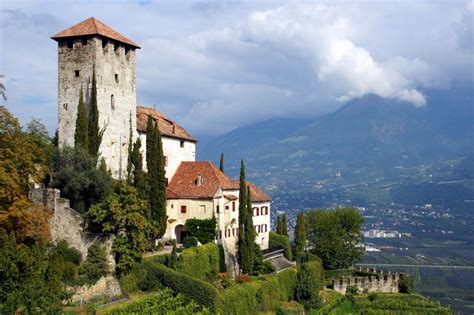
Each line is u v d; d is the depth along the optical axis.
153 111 121.25
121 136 103.38
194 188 108.50
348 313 111.75
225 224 108.88
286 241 130.50
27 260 67.50
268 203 128.38
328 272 140.50
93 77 95.94
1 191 74.00
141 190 95.56
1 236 70.62
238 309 88.19
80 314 68.56
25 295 63.34
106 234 83.19
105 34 98.69
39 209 81.25
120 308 71.94
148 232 88.88
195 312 79.69
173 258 86.69
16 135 81.56
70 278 76.12
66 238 84.00
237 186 114.94
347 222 148.75
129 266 83.69
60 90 99.44
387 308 118.25
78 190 86.56
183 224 107.06
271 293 99.50
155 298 77.88
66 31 99.12
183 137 118.62
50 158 89.38
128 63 105.38
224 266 100.06
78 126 92.94
